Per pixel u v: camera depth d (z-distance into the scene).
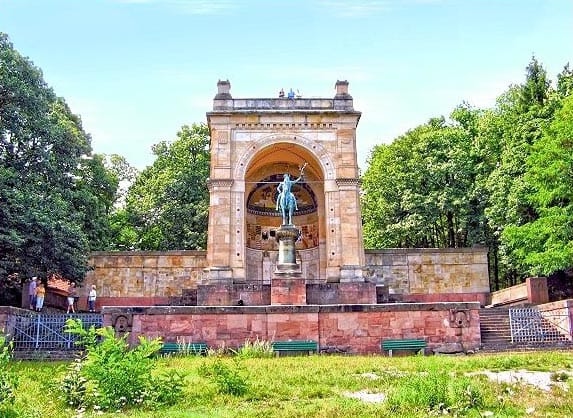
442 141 51.94
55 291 42.19
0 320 25.81
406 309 26.14
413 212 51.06
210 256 37.69
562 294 38.75
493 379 16.84
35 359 24.52
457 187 50.03
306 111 39.88
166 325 25.89
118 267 43.88
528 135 39.75
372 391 15.52
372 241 55.94
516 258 40.91
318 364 20.56
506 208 40.66
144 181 58.66
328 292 35.47
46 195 35.38
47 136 36.00
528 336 27.83
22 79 35.72
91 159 45.56
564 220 32.66
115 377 13.91
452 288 44.34
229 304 34.81
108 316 25.88
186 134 57.88
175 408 13.52
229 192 38.72
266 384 16.30
